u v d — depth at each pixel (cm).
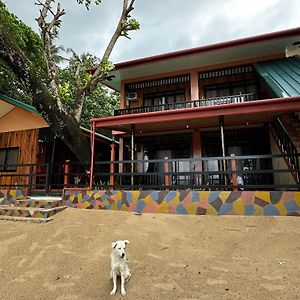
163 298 285
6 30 830
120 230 516
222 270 343
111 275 313
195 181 1027
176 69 1186
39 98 832
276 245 414
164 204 640
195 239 460
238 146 1029
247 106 671
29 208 652
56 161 1177
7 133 1152
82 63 1312
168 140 1134
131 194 677
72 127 880
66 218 612
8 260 404
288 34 948
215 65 1127
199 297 282
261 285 298
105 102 2245
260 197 575
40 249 438
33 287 325
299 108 622
